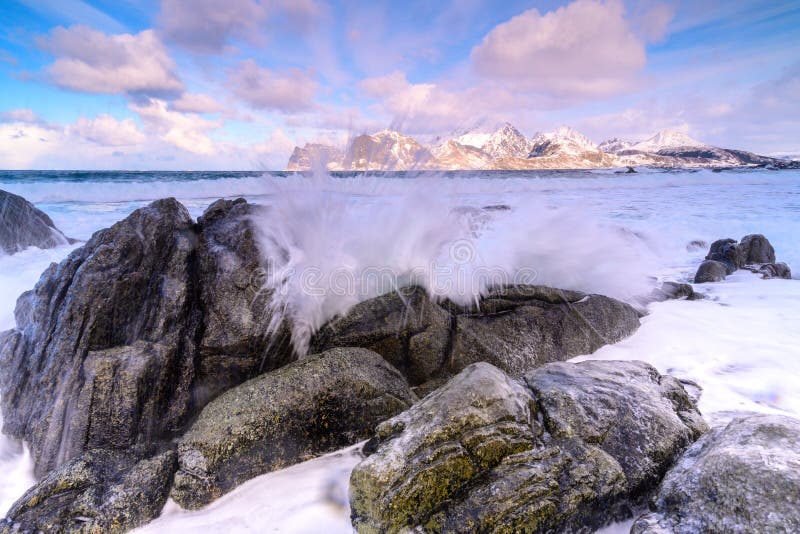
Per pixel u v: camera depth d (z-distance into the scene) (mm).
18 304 3803
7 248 7797
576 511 2299
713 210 14656
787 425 2254
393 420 2664
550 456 2453
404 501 2209
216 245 3830
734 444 2234
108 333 3234
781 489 1904
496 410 2521
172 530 2492
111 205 15719
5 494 2861
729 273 7750
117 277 3326
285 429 2961
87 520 2449
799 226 11477
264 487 2793
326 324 3846
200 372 3430
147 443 3062
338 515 2537
